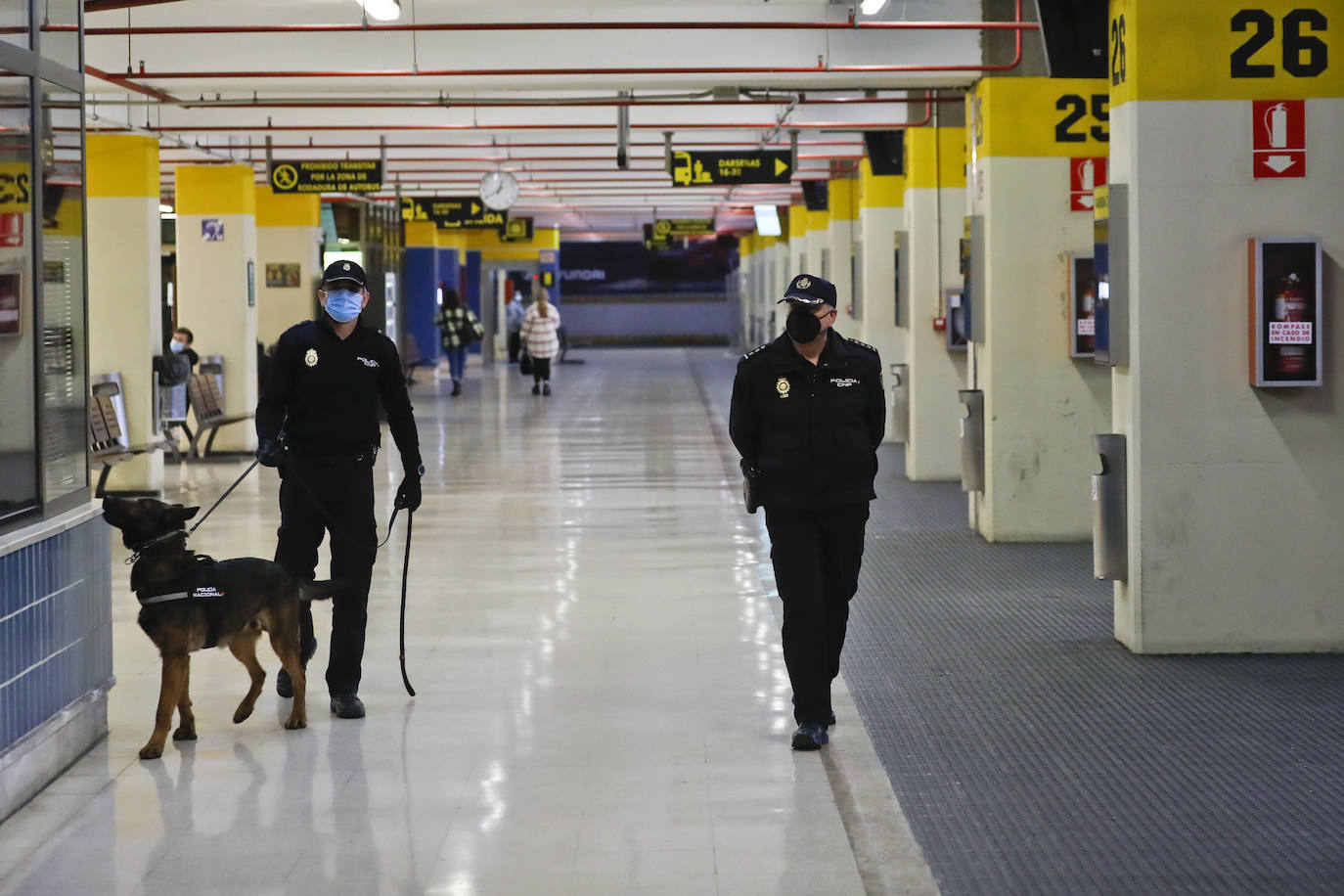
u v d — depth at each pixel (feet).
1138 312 28.45
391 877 17.25
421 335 150.41
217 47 44.52
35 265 21.17
